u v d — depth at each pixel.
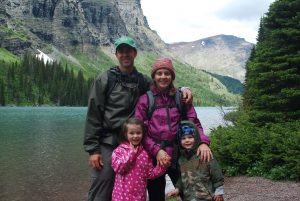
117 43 5.74
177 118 5.67
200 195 5.55
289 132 13.95
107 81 5.66
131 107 5.73
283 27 19.31
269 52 18.86
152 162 5.75
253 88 19.14
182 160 5.70
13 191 16.73
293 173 12.33
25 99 166.25
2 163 24.27
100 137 5.80
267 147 13.82
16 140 38.28
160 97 5.68
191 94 5.76
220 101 28.56
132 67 5.87
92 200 5.88
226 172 14.54
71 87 181.00
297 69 18.28
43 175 20.42
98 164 5.70
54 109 144.50
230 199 10.45
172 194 5.85
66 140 38.97
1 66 176.75
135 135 5.43
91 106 5.67
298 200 9.65
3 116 86.50
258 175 13.62
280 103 17.39
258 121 18.05
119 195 5.46
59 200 15.18
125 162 5.34
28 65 177.75
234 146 14.76
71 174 20.84
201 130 5.85
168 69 5.57
